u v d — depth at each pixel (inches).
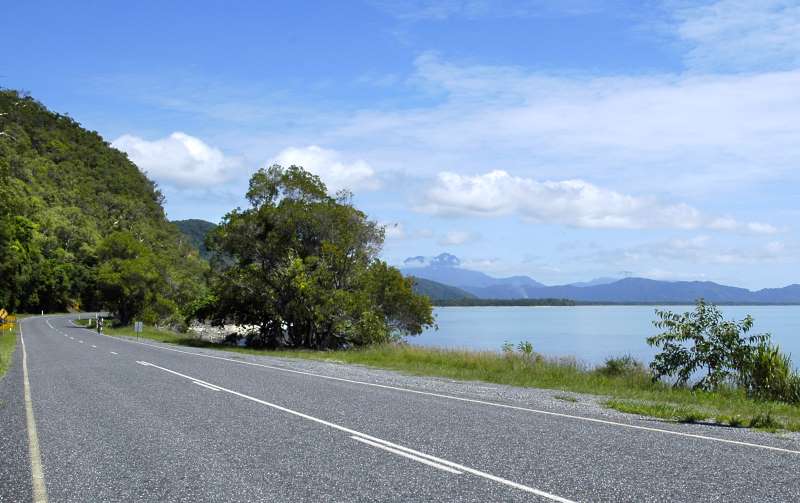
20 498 252.1
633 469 290.7
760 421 434.0
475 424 411.2
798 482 269.3
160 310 3393.2
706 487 260.7
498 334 3538.4
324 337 1659.7
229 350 1441.9
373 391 595.2
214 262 1742.1
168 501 244.8
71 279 4995.1
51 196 6505.9
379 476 279.3
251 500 245.1
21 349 1290.6
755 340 663.1
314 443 350.0
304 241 1723.7
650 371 749.3
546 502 240.4
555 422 422.3
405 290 1759.4
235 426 402.9
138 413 457.1
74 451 335.3
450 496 248.8
